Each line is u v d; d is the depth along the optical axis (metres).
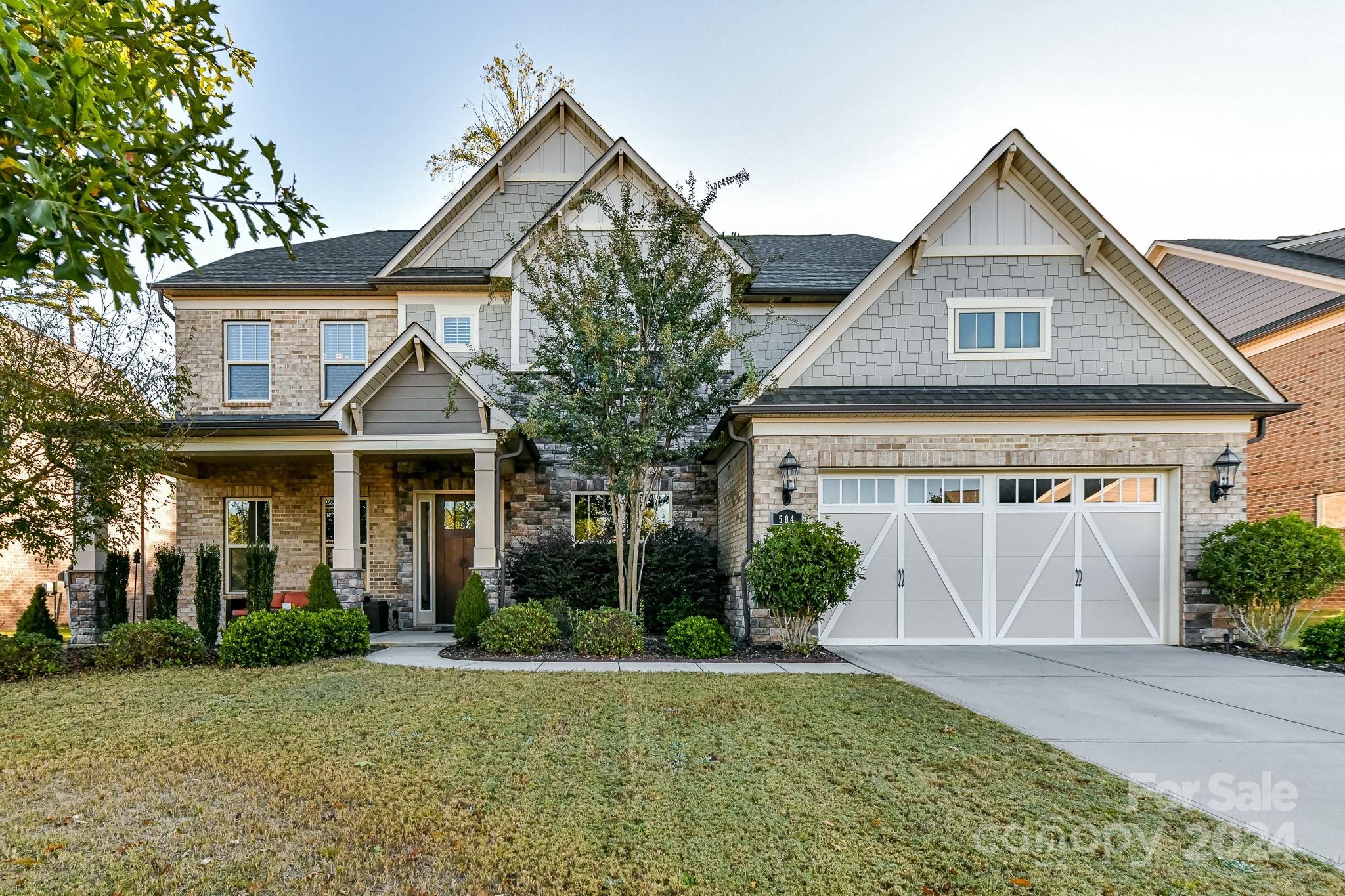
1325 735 5.25
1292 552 8.58
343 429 10.01
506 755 4.62
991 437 9.62
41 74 2.53
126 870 3.18
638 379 8.87
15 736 5.10
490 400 9.95
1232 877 3.15
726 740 4.96
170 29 3.33
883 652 8.94
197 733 5.14
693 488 12.50
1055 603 9.67
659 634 10.57
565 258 9.55
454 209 13.19
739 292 9.91
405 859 3.28
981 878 3.11
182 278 12.81
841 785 4.14
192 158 3.21
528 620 8.72
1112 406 9.27
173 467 10.11
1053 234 10.30
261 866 3.21
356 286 12.69
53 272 2.52
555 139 13.45
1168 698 6.42
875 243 15.77
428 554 12.59
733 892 3.00
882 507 9.73
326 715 5.58
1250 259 14.81
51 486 8.88
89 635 9.57
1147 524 9.72
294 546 12.49
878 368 10.19
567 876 3.12
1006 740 5.02
